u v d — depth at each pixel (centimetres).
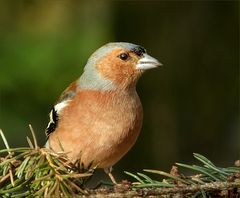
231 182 494
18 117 1362
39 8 1403
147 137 1281
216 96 1291
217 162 1288
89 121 705
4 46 1407
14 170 489
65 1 1432
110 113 712
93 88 738
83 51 1462
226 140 1298
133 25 1303
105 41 1475
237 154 1296
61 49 1453
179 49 1284
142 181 502
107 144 706
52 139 727
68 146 710
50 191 457
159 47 1287
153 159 1278
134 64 760
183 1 1285
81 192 473
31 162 477
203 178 520
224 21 1295
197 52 1288
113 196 479
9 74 1372
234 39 1298
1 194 472
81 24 1514
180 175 511
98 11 1503
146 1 1290
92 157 709
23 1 1373
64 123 716
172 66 1285
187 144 1280
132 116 725
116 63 753
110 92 732
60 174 466
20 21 1423
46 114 1373
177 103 1280
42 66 1403
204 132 1288
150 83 1287
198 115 1285
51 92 1381
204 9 1289
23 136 1359
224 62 1295
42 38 1460
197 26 1287
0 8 1373
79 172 491
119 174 1283
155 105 1284
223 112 1295
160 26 1289
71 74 1412
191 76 1285
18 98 1366
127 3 1305
